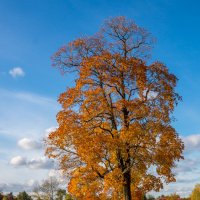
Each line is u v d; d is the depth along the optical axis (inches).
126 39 962.7
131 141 855.1
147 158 861.2
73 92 903.7
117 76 891.4
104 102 885.8
